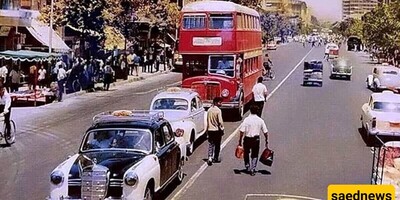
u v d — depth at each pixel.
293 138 22.58
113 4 50.72
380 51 89.00
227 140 21.56
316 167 17.41
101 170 10.91
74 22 44.38
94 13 44.47
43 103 31.56
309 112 30.45
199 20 26.28
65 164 11.42
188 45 26.39
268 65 51.38
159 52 62.03
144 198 11.27
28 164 17.36
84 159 11.55
